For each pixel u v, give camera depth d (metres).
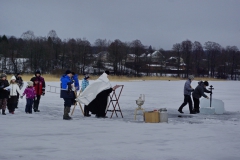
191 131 11.79
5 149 8.49
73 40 114.62
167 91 44.69
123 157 7.75
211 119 16.19
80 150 8.44
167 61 135.00
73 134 10.94
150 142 9.62
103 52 120.69
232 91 46.94
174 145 9.20
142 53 123.38
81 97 16.16
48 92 39.19
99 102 16.23
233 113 19.48
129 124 13.56
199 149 8.71
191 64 131.75
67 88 15.18
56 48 113.00
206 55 135.88
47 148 8.65
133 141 9.76
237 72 131.62
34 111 19.08
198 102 19.23
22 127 12.43
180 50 132.50
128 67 121.75
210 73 134.38
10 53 105.25
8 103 17.62
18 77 21.73
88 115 17.02
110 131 11.63
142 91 44.22
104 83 16.19
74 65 110.12
